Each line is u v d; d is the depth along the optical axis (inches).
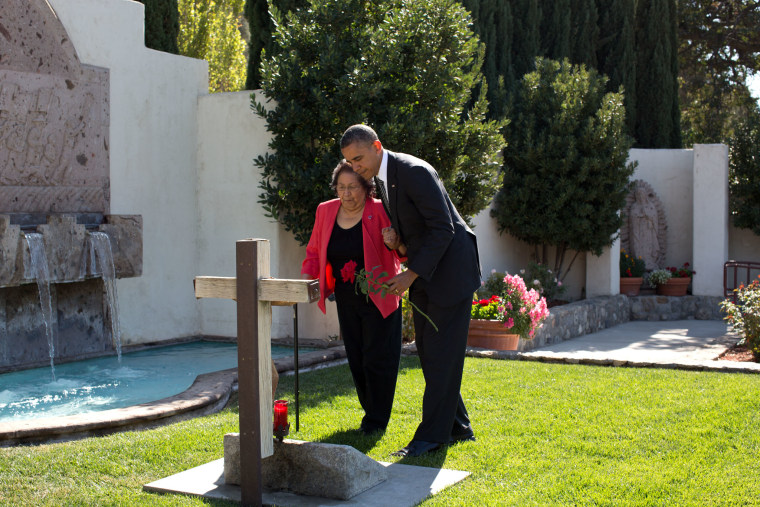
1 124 277.1
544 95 500.1
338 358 293.0
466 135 332.5
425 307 162.9
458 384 162.4
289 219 326.6
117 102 323.9
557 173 492.4
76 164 306.2
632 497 132.0
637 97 636.7
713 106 815.7
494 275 388.2
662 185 608.1
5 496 134.0
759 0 771.4
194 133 360.8
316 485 135.9
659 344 405.1
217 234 357.4
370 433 177.5
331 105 312.5
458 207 349.4
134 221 305.9
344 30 327.3
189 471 149.3
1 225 249.6
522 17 567.8
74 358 299.6
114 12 322.7
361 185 170.1
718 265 567.2
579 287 556.7
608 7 625.0
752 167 571.8
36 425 175.2
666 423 183.5
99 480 144.5
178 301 354.0
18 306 283.9
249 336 127.7
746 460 153.1
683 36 780.0
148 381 259.3
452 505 129.0
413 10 319.6
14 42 281.3
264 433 130.5
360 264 173.8
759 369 268.2
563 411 197.8
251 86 454.9
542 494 133.7
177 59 352.2
